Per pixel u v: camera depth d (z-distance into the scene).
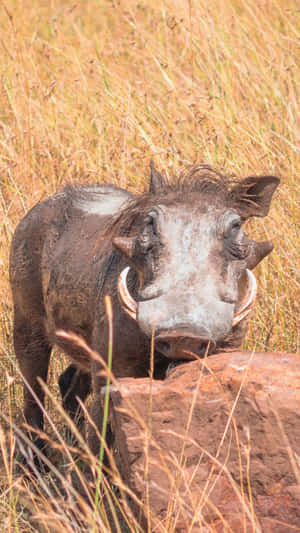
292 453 10.82
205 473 11.10
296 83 27.38
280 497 10.93
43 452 18.75
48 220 19.11
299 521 10.92
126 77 32.28
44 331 19.50
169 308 11.84
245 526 10.68
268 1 33.78
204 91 28.61
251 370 11.23
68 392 19.66
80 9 42.78
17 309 19.75
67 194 19.48
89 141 26.34
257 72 28.44
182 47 33.41
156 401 11.09
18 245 19.56
